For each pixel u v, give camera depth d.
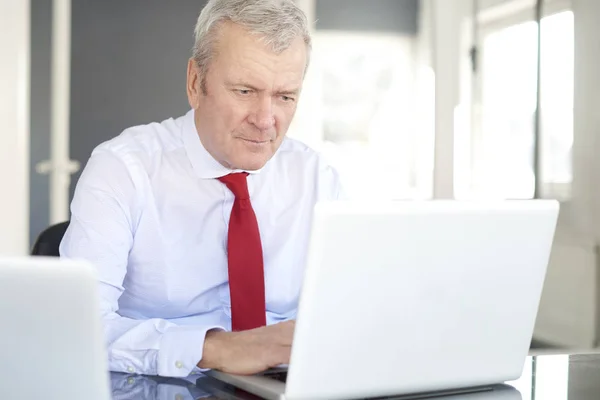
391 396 1.23
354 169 4.88
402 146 4.93
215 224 1.87
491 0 4.69
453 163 4.89
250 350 1.32
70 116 4.36
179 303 1.88
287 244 1.98
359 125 4.87
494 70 4.71
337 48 4.81
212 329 1.40
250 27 1.60
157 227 1.84
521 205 1.19
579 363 1.55
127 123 4.48
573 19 4.14
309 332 1.09
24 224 4.28
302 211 2.01
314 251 1.06
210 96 1.68
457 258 1.16
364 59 4.85
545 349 4.23
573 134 4.16
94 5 4.38
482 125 4.79
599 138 4.01
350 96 4.84
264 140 1.68
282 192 2.00
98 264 1.70
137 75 4.48
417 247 1.12
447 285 1.17
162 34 4.52
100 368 0.94
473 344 1.24
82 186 1.76
